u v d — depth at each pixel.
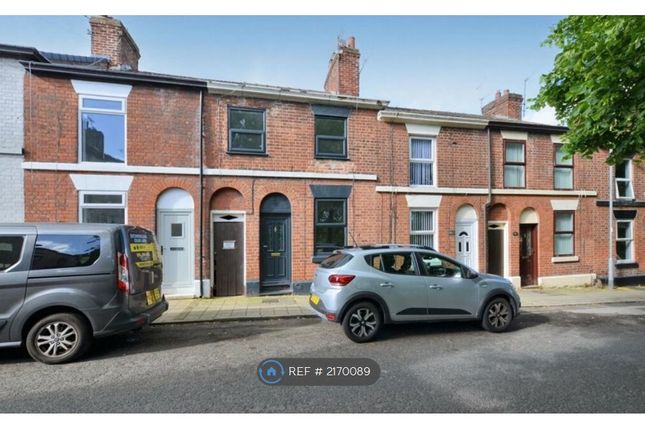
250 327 6.20
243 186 8.78
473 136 10.71
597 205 11.84
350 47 10.24
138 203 8.13
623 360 4.61
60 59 8.82
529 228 11.27
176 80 8.34
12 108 7.49
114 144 8.18
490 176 10.74
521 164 11.14
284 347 5.10
